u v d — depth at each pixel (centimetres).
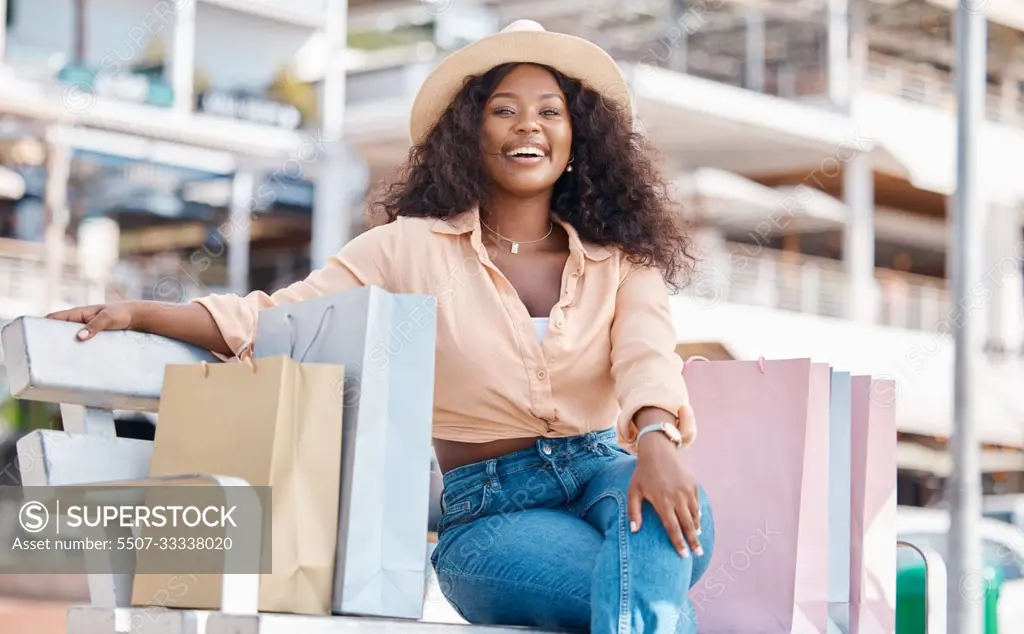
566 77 339
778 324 2008
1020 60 2727
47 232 2008
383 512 263
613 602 267
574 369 308
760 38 2383
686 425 290
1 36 1989
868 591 351
